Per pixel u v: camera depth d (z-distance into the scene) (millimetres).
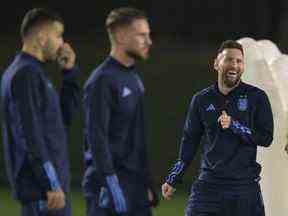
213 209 18578
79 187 39156
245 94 18641
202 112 18812
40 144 17250
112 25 18422
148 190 18594
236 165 18469
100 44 61156
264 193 21188
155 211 33844
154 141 45531
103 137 18000
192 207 18828
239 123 18375
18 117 17281
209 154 18641
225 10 64875
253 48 21312
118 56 18453
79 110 45312
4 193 38219
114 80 18172
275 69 21484
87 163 18531
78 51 59125
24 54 17891
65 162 18078
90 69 55750
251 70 21156
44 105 17656
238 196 18484
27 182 17609
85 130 18500
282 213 21141
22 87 17312
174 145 45094
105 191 18094
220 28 64938
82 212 33406
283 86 21234
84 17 64938
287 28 63844
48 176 17297
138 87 18531
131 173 18359
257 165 18719
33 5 65188
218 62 18672
